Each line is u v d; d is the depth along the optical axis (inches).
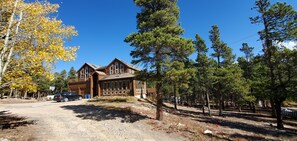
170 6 698.2
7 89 436.8
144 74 671.8
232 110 1777.8
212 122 847.1
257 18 917.2
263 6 910.4
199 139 452.1
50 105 1064.2
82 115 711.1
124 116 694.5
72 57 426.6
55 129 496.7
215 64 1253.1
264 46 912.9
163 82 641.6
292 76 798.5
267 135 631.2
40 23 413.4
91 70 1831.9
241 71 1346.0
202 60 1123.9
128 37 644.7
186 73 576.4
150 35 595.8
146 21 690.2
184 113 1125.1
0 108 920.9
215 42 1295.5
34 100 1498.5
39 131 467.5
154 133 489.7
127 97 1336.1
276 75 876.0
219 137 492.1
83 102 1216.8
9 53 372.2
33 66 386.3
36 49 406.6
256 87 917.8
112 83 1617.9
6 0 387.9
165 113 927.0
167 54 667.4
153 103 1359.5
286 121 1117.1
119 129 522.0
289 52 789.2
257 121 1047.0
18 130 458.9
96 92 1721.2
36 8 414.9
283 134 667.4
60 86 2790.4
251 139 523.2
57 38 437.1
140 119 647.8
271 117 1266.0
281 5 840.3
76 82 1844.2
